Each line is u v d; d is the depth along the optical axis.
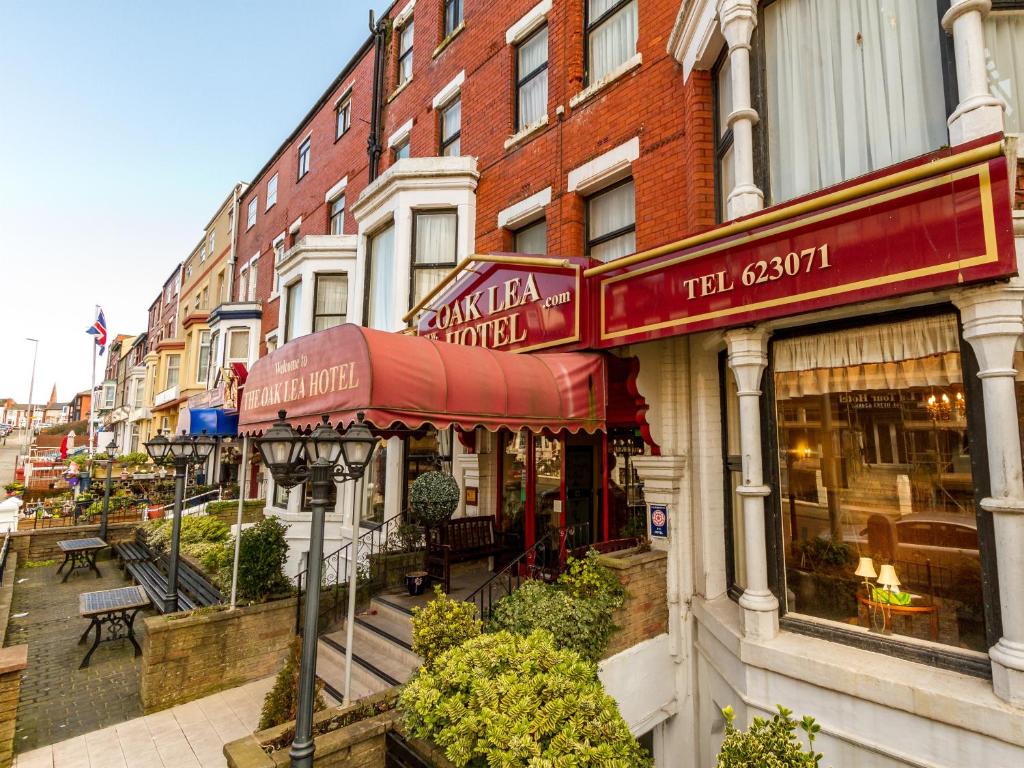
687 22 6.14
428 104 11.91
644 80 7.27
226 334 19.86
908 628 4.08
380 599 7.47
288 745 4.18
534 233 9.25
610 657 5.33
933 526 4.01
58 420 122.25
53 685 6.63
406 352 4.63
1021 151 3.72
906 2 4.32
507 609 5.21
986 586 3.60
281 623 7.04
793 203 4.34
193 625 6.32
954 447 3.93
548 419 5.40
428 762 3.84
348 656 4.88
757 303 4.59
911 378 4.19
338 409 4.62
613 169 7.56
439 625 4.73
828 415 4.67
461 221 10.13
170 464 22.08
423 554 8.59
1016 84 3.93
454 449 9.95
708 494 6.02
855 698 3.98
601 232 8.03
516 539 8.58
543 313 6.59
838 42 4.73
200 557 10.30
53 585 11.50
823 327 4.69
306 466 4.48
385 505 10.27
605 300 6.02
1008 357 3.51
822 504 4.67
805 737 4.22
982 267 3.40
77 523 15.47
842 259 4.05
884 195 3.84
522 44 9.74
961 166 3.51
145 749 5.21
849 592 4.44
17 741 5.35
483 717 3.57
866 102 4.50
